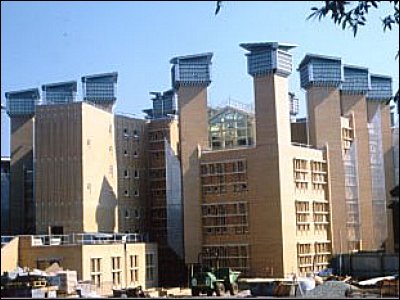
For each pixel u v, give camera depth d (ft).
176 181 359.46
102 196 342.44
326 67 366.43
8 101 393.29
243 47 344.49
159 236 378.53
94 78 393.09
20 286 213.25
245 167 338.75
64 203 327.06
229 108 378.73
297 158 342.64
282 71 339.36
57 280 236.63
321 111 364.99
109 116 357.82
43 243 290.76
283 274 320.29
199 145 354.95
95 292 250.37
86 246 279.69
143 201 379.35
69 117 332.39
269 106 336.29
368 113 390.83
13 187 386.32
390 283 182.50
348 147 374.22
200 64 356.38
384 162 379.35
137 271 316.81
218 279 251.60
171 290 297.33
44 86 405.18
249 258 329.93
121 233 349.00
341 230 357.20
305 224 339.98
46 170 332.39
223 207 342.23
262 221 329.72
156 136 388.37
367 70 384.68
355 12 65.05
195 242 346.54
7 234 381.60
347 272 310.24
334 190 360.28
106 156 350.64
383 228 371.15
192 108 357.00
